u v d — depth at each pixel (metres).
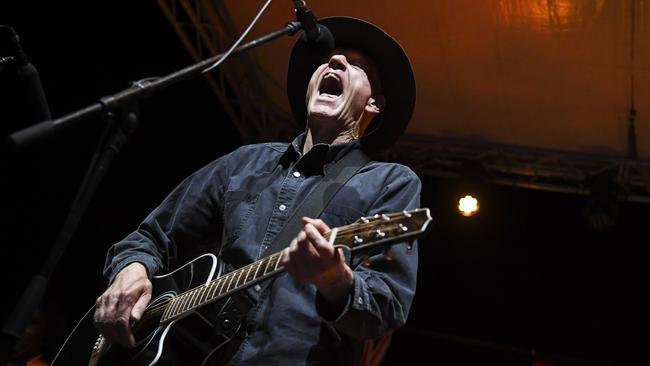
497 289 8.06
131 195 7.30
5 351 2.20
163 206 3.16
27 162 6.71
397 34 6.92
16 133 2.20
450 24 6.66
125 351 2.79
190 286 2.80
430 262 8.20
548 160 7.51
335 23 3.43
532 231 8.05
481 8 6.45
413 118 7.64
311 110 3.16
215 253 3.12
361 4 6.75
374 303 2.43
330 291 2.37
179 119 7.51
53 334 4.90
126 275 2.86
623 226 7.84
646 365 7.62
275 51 7.35
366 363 5.05
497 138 7.56
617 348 7.72
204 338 2.66
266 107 7.80
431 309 8.16
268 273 2.48
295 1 3.12
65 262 7.01
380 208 2.82
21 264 6.66
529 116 7.24
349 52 3.43
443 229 8.16
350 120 3.18
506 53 6.75
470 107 7.35
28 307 2.21
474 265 8.12
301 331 2.59
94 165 2.39
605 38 6.33
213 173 3.15
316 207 2.84
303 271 2.30
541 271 8.01
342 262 2.32
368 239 2.35
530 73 6.84
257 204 2.93
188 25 7.12
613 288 7.83
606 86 6.70
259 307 2.65
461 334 8.05
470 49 6.83
